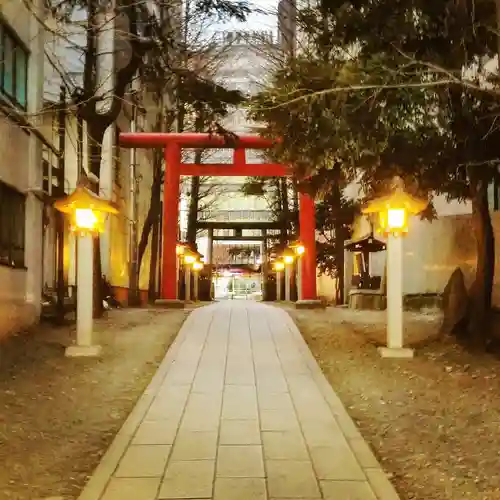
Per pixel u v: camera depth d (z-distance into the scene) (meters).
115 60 21.80
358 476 5.95
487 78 10.40
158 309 22.17
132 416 8.02
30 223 14.66
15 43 13.85
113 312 19.44
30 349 12.02
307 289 24.31
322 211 29.42
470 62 10.96
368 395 9.13
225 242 68.56
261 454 6.61
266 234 51.88
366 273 24.23
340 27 9.77
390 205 11.60
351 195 30.05
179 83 16.55
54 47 19.30
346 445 6.90
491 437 7.07
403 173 11.35
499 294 14.88
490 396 8.74
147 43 16.38
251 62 38.00
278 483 5.76
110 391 9.37
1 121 12.84
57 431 7.39
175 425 7.71
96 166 17.41
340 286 28.30
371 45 9.58
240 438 7.18
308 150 9.93
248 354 12.30
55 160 19.92
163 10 22.31
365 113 8.89
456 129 10.62
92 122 16.27
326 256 31.28
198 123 17.05
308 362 11.46
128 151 28.41
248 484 5.73
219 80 30.55
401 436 7.25
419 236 20.53
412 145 10.51
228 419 7.99
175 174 23.89
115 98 16.44
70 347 11.73
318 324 16.36
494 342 11.88
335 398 9.02
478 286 11.99
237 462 6.35
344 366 11.04
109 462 6.28
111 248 24.23
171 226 24.22
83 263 11.98
